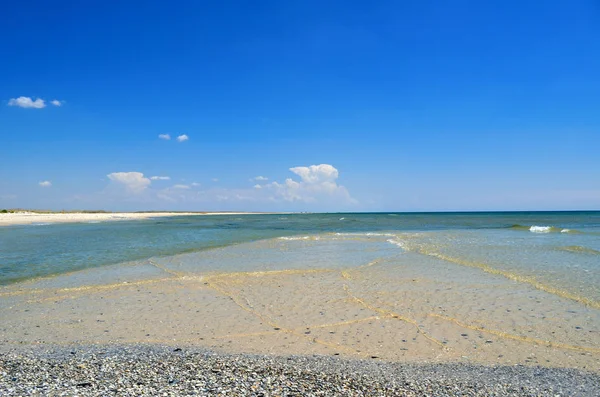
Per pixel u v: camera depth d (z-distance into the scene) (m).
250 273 20.81
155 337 11.04
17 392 6.96
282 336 11.13
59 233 50.94
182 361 8.91
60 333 11.36
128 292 16.55
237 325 12.15
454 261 24.47
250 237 45.38
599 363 9.16
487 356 9.62
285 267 22.77
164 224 84.88
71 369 8.26
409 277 19.47
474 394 7.28
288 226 75.56
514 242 36.50
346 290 16.78
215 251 30.62
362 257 26.84
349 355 9.64
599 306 13.97
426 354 9.76
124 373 8.03
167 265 23.53
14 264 23.86
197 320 12.66
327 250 31.08
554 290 16.36
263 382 7.66
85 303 14.78
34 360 8.88
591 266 22.16
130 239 41.94
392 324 12.20
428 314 13.21
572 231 53.25
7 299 15.38
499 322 12.30
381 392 7.30
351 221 106.31
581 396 7.26
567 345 10.36
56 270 21.77
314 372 8.33
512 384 7.81
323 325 12.15
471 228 63.69
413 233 50.66
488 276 19.47
